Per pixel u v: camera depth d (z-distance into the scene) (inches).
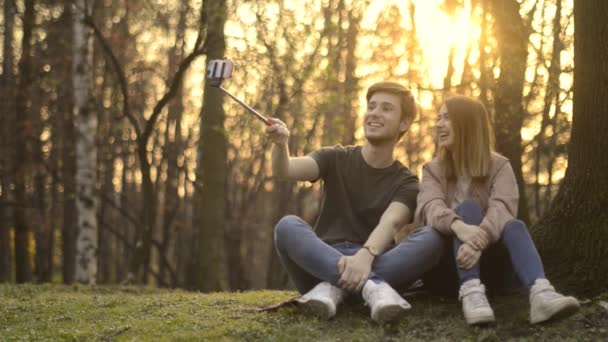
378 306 148.9
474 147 167.3
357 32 631.2
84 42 568.7
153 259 1214.9
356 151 178.9
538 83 359.9
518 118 348.5
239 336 153.6
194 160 931.3
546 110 381.1
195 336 154.8
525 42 343.9
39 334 168.4
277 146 167.0
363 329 151.3
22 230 631.8
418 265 160.2
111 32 699.4
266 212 1111.6
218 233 487.5
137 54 769.6
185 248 1032.2
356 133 737.0
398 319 153.6
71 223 821.2
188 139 868.6
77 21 548.7
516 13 342.0
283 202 901.8
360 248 170.2
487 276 168.4
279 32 426.6
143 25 692.1
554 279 173.5
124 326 167.6
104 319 180.1
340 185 176.2
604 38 171.3
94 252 564.1
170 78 718.5
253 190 884.0
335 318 159.9
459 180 169.6
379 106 176.1
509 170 167.6
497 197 162.9
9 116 711.7
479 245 154.7
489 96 377.7
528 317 155.1
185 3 581.9
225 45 442.9
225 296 204.8
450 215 159.9
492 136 171.3
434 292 176.1
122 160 901.2
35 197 776.9
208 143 484.1
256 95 547.2
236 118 485.1
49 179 807.7
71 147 743.7
